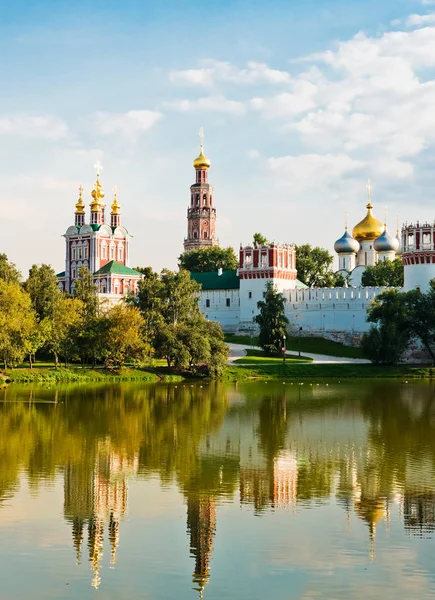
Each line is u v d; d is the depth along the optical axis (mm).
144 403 100812
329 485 52781
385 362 154250
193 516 45406
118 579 36094
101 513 45906
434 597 34281
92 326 142375
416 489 51531
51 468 58031
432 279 162750
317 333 193375
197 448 66688
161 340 142625
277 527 43438
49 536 41750
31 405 97250
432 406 97375
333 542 40938
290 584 35594
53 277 153500
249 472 56750
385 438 71812
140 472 56750
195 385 129125
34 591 34812
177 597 34250
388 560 38406
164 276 161500
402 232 180250
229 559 38406
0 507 46969
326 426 79812
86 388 121188
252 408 95688
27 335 131625
